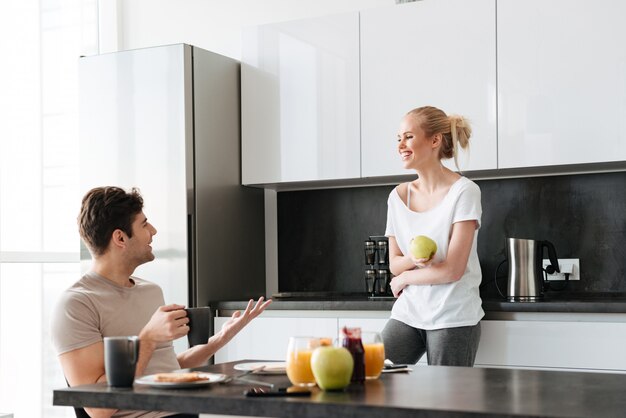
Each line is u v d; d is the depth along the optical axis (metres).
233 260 4.43
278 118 4.32
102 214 2.51
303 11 4.65
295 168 4.28
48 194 4.68
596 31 3.67
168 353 2.56
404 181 4.35
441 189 3.44
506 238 4.11
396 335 3.42
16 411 4.40
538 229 4.11
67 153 4.83
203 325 2.29
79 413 2.33
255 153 4.38
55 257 4.65
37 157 4.63
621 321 3.35
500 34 3.84
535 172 4.05
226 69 4.40
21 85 4.56
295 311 3.98
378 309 3.77
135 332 2.50
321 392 1.79
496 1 3.85
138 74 4.25
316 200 4.63
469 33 3.90
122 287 2.54
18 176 4.50
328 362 1.79
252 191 4.61
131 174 4.25
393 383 1.93
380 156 4.08
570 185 4.06
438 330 3.34
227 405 1.72
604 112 3.66
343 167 4.16
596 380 1.95
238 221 4.47
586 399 1.67
